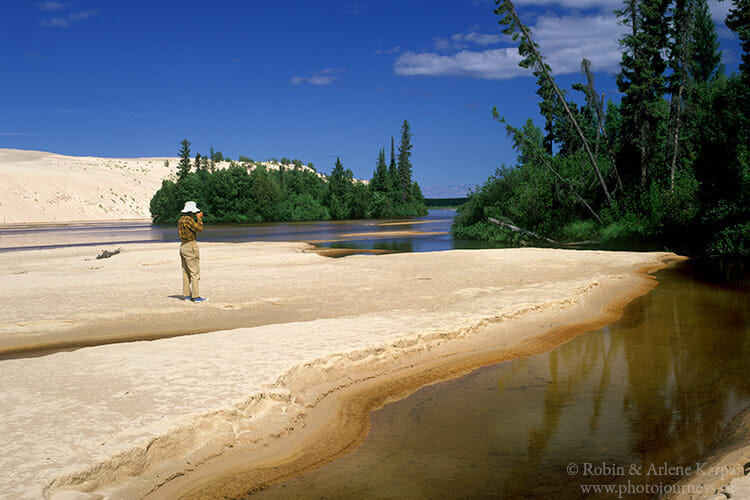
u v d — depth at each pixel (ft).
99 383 17.16
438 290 39.86
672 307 35.81
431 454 14.02
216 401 15.28
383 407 17.98
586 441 14.51
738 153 77.51
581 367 22.20
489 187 136.77
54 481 10.70
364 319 28.48
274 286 43.11
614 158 103.60
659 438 14.47
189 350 21.77
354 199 348.18
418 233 153.07
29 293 40.06
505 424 16.03
